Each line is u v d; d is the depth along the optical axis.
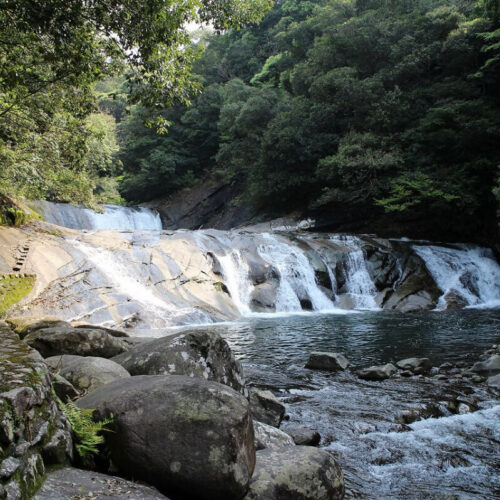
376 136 28.28
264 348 10.70
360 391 7.02
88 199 18.73
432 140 26.98
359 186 27.78
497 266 24.17
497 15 28.17
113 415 3.02
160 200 42.53
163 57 9.17
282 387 7.26
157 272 16.17
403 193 25.17
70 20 7.75
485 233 26.08
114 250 16.53
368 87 28.78
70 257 15.07
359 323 14.80
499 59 26.67
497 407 6.26
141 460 2.81
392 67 30.36
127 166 44.53
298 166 30.55
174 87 9.44
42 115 13.87
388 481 4.21
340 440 5.07
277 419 5.09
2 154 13.84
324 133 30.11
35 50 9.81
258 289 18.34
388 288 20.53
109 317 13.08
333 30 32.66
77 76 9.31
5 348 3.33
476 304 20.69
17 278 12.85
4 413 2.21
